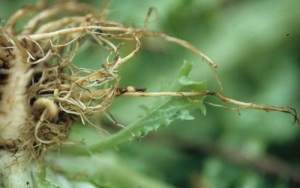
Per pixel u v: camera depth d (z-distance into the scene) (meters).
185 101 0.46
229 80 0.67
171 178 0.63
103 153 0.52
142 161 0.63
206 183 0.62
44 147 0.47
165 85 0.47
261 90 0.67
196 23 0.69
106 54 0.61
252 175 0.61
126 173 0.53
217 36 0.69
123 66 0.67
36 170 0.47
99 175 0.51
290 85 0.66
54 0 0.59
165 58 0.68
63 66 0.47
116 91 0.46
